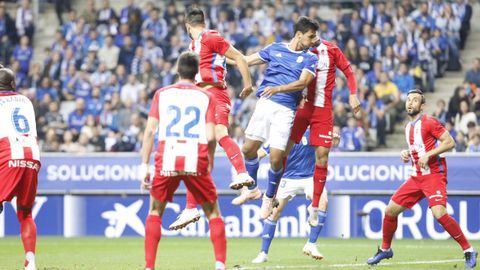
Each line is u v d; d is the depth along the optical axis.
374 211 50.91
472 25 69.50
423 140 31.25
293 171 36.34
